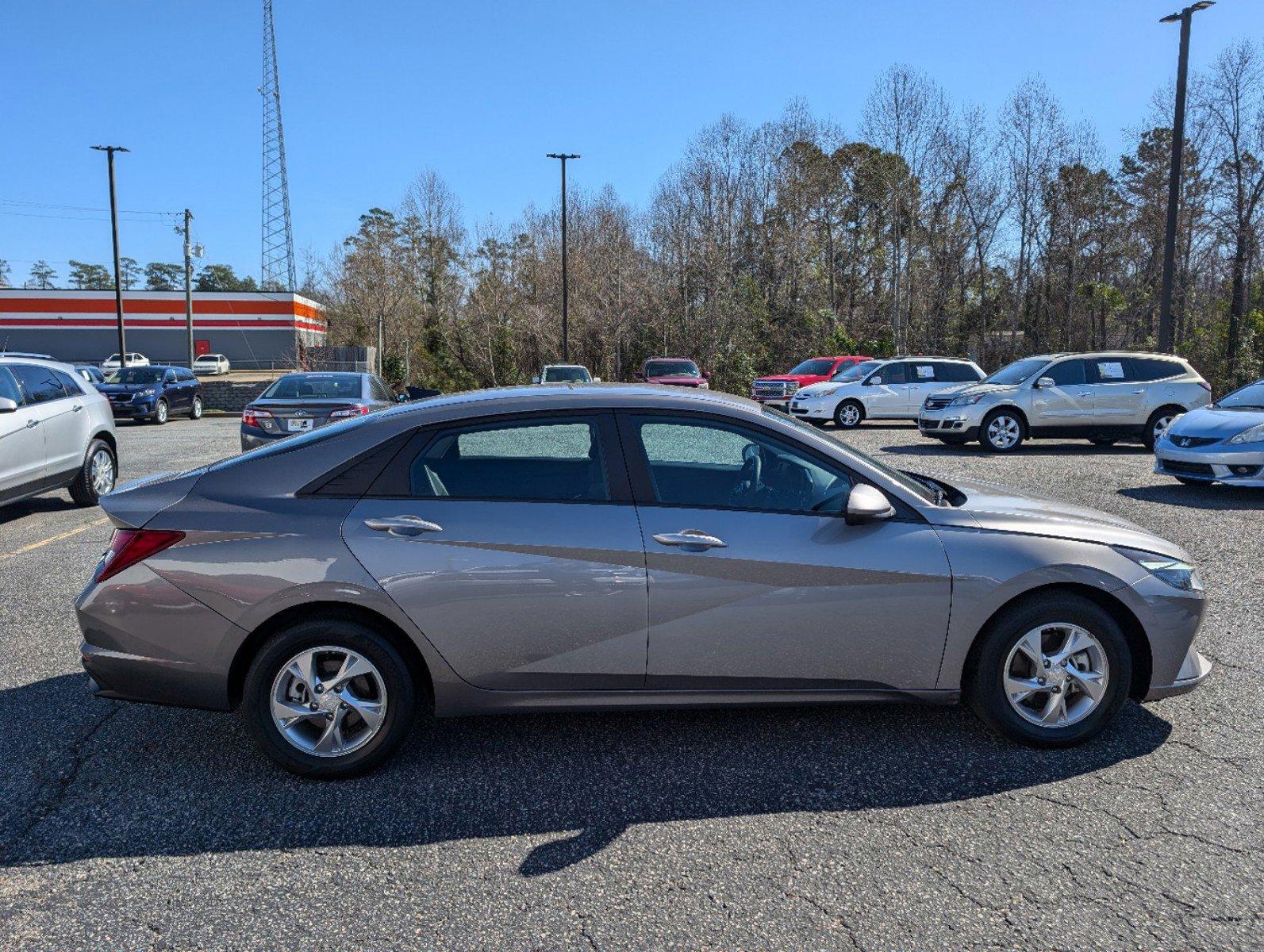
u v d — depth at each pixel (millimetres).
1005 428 14586
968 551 3482
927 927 2498
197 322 56031
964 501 3889
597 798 3268
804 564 3402
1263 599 5828
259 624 3305
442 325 47344
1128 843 2930
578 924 2525
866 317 51844
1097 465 12719
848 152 51188
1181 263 43594
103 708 4145
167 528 3340
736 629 3416
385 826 3082
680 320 45344
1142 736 3754
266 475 3463
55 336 54906
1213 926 2494
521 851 2914
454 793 3312
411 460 3467
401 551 3314
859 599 3436
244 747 3729
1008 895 2645
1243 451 9492
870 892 2666
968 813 3129
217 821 3123
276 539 3318
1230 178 36625
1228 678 4430
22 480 8523
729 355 40906
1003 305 46812
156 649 3326
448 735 3828
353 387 11938
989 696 3574
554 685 3434
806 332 47906
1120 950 2393
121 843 2988
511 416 3520
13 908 2627
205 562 3299
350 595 3289
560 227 53375
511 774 3461
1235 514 8789
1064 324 47125
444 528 3346
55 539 8172
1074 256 45156
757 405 3793
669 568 3365
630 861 2852
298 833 3041
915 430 19578
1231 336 33875
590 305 46750
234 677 3414
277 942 2463
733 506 3486
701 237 46656
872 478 3561
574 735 3818
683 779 3408
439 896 2666
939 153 45188
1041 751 3611
